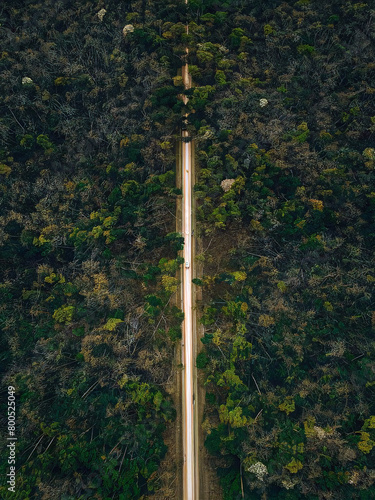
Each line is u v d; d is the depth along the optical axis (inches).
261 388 1946.4
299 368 1971.0
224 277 2089.1
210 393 1971.0
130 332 1991.9
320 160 2167.8
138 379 1915.6
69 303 2126.0
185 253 2193.7
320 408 1863.9
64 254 2222.0
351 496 1668.3
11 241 2208.4
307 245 2062.0
